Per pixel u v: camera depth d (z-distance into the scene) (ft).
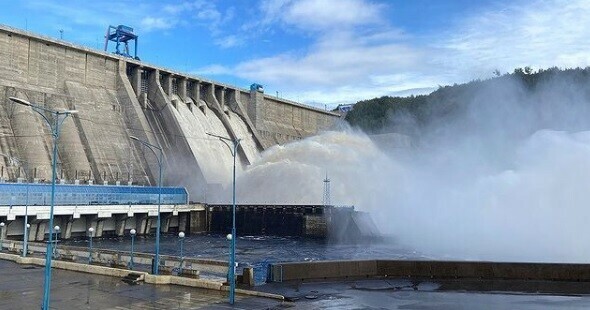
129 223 320.29
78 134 348.79
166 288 113.80
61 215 272.10
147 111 427.74
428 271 121.39
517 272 117.91
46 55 363.56
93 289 112.37
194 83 493.36
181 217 346.74
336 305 94.43
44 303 79.36
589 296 100.83
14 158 305.73
